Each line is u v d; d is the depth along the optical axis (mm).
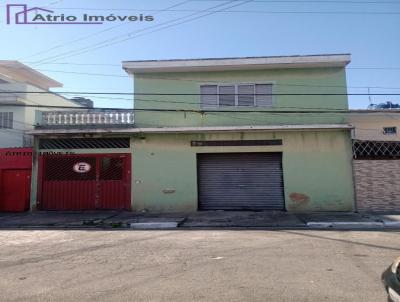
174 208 17828
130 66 17984
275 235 11195
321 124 17531
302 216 15695
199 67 18094
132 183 18031
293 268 6965
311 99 17953
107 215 16469
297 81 18078
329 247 9086
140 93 18359
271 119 18000
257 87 18234
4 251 8945
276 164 17969
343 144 17594
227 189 18062
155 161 18078
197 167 18125
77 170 18266
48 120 18469
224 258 7883
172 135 18125
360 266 7090
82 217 15906
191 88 18328
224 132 17891
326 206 17375
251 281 6125
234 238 10609
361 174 17406
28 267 7258
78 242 10180
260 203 17875
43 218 15734
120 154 18219
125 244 9742
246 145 17859
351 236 10898
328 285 5871
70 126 18312
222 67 18078
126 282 6148
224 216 15914
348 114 19750
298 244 9539
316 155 17609
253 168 18047
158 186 17969
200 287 5816
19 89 22672
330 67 18031
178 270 6895
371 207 17250
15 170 18562
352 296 5340
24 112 22203
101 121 18406
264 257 7957
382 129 21703
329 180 17469
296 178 17594
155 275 6555
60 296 5461
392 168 17422
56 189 18203
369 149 17547
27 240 10633
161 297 5359
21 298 5391
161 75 18438
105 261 7711
